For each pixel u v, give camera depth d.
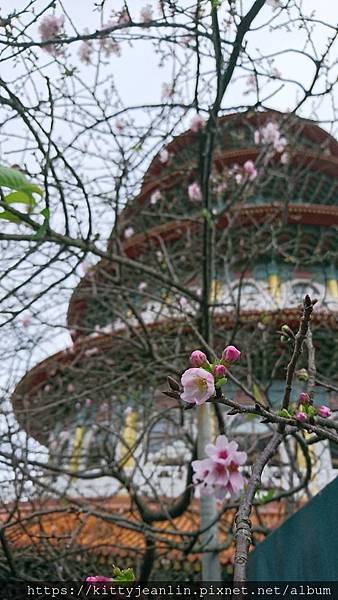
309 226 14.39
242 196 7.55
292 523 4.15
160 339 7.06
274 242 7.55
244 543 1.74
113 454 7.43
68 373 8.73
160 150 6.47
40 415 8.09
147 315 8.66
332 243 14.46
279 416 2.27
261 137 7.29
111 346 8.41
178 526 8.88
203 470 2.53
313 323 8.33
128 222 6.99
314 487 10.05
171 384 2.12
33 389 8.49
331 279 13.91
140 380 7.82
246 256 8.72
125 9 4.13
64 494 6.30
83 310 9.27
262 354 7.86
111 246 5.99
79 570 6.79
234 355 2.16
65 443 8.45
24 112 3.97
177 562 8.08
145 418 7.48
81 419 9.03
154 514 6.61
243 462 2.52
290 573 4.09
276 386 8.05
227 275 8.09
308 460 4.76
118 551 7.55
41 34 4.45
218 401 2.08
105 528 8.13
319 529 3.66
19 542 7.20
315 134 9.12
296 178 7.42
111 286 6.52
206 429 5.95
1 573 5.88
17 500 5.88
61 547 6.94
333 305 12.66
